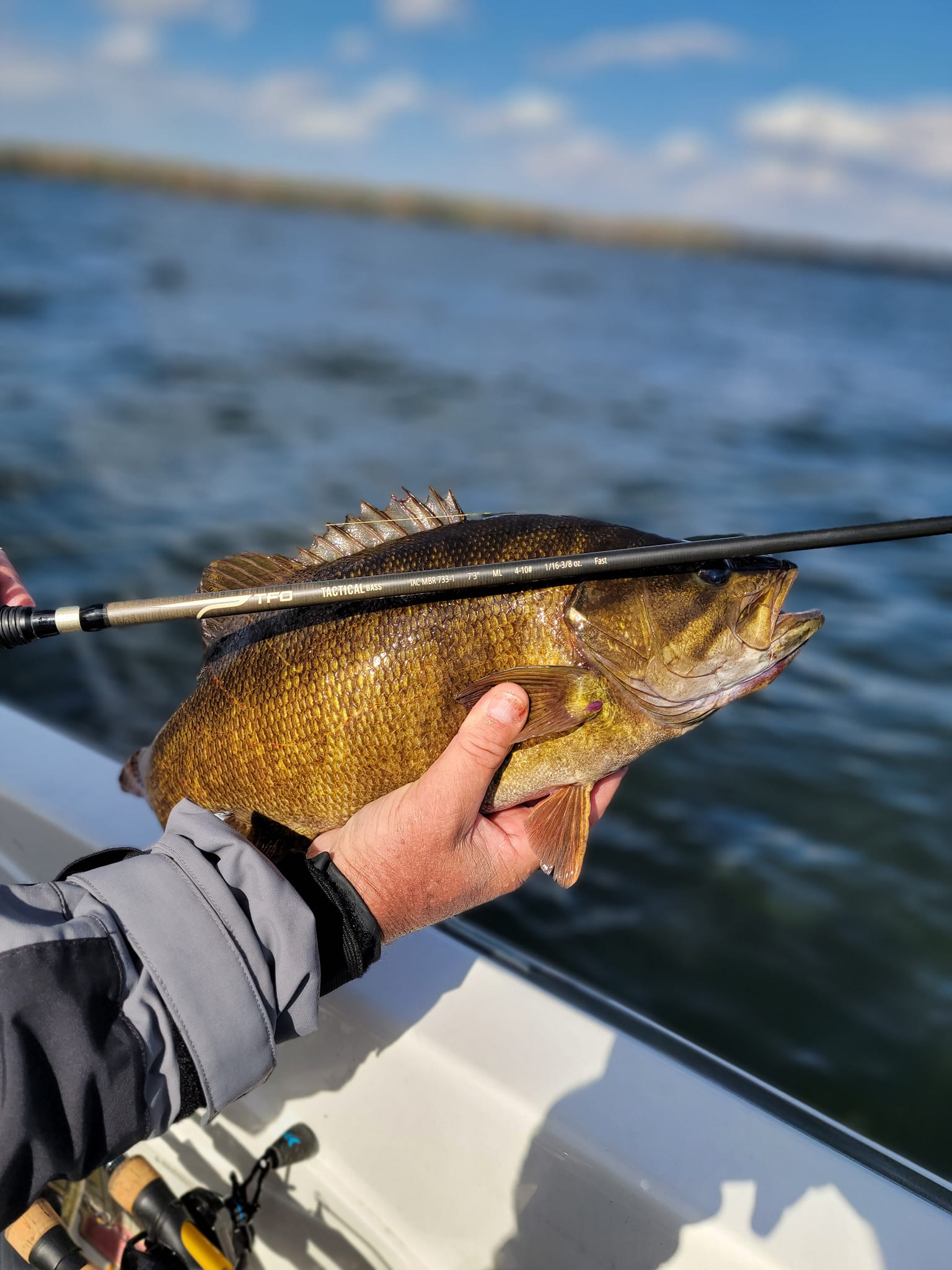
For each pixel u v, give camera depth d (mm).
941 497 3393
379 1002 576
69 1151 324
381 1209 577
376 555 563
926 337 10625
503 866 540
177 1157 661
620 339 8391
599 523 593
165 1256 513
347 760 549
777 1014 1161
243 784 570
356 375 5664
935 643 2201
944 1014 1163
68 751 796
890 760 1725
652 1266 477
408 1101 557
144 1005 350
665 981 1204
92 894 372
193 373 5250
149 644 2057
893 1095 1056
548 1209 512
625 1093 520
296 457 3604
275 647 556
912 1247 446
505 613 558
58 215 17281
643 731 594
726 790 1620
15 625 452
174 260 11820
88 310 7023
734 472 3734
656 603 583
